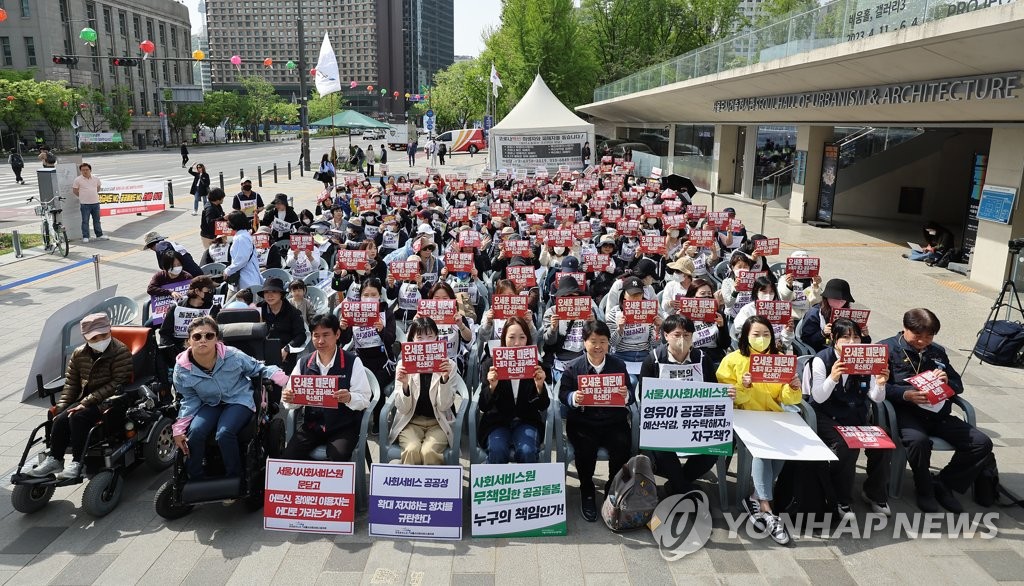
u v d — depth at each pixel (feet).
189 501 16.53
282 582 14.83
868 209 77.20
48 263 46.73
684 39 195.11
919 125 52.24
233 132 317.22
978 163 47.39
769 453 16.39
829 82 53.83
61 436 17.48
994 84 35.53
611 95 129.70
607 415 17.92
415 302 27.25
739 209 83.87
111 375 18.43
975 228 47.98
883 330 34.40
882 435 17.24
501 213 47.80
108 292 26.07
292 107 346.13
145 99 280.92
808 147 71.31
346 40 367.04
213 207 43.21
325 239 41.65
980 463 17.79
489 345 21.75
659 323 23.16
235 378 17.71
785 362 17.58
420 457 17.31
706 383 17.12
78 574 15.08
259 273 30.68
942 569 15.51
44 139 201.46
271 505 16.80
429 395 17.92
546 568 15.33
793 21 54.19
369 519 16.53
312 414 17.94
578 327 22.77
